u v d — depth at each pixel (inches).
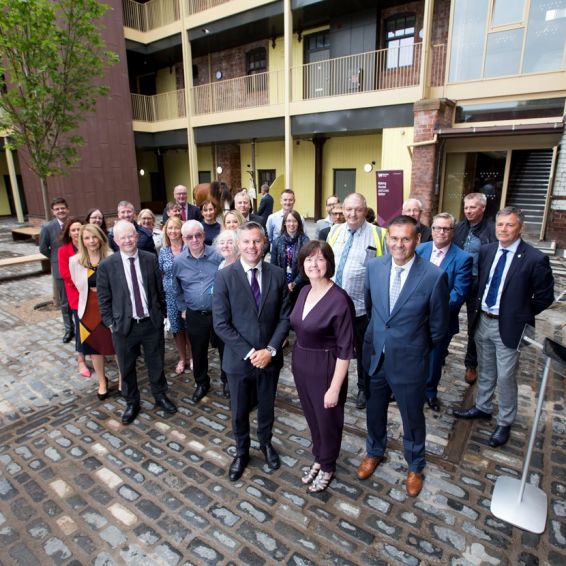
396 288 95.7
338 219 167.5
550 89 331.9
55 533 90.0
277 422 130.6
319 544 86.4
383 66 481.7
